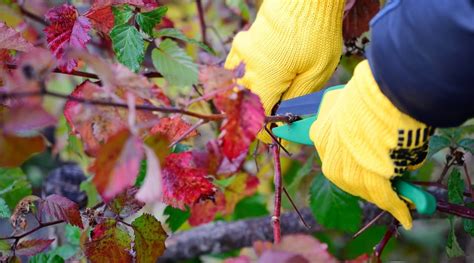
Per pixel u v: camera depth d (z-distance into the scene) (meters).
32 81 0.87
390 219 1.45
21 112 0.87
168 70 1.03
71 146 1.33
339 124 0.95
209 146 1.03
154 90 0.94
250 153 1.41
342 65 1.42
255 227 1.49
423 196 0.92
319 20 1.04
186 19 1.65
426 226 1.72
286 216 1.49
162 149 0.90
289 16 1.04
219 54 1.57
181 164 1.01
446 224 1.71
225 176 1.19
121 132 0.85
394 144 0.92
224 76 0.93
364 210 1.45
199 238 1.50
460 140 1.23
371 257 1.08
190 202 1.02
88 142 0.92
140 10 1.13
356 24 1.30
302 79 1.05
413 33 0.88
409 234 1.70
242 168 1.34
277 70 1.04
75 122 0.92
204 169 1.02
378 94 0.92
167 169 1.01
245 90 0.92
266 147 1.38
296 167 1.53
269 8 1.05
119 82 0.90
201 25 1.48
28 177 1.61
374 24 0.92
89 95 0.93
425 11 0.87
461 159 1.19
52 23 1.08
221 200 1.34
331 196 1.36
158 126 1.03
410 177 1.32
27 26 1.34
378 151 0.93
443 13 0.86
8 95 0.89
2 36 1.00
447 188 1.17
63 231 1.36
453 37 0.86
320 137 0.98
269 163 1.49
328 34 1.04
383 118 0.92
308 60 1.04
